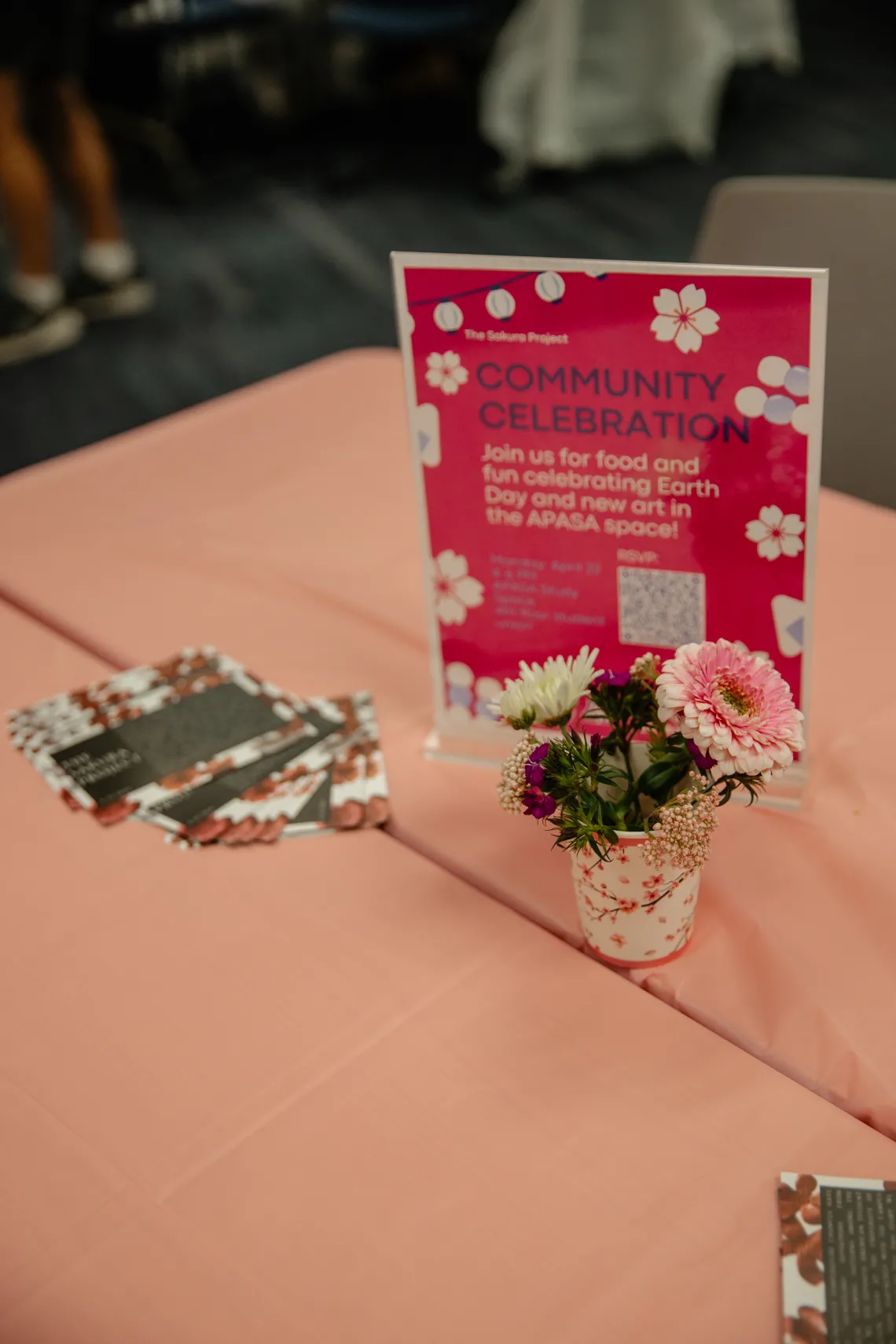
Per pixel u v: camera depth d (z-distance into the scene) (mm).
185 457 1571
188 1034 861
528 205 4090
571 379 928
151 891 976
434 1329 685
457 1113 794
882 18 5406
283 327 3627
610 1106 790
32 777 1095
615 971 884
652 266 864
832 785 1013
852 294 1567
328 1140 785
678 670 772
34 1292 718
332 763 1078
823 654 1148
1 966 923
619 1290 693
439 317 938
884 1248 693
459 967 892
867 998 842
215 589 1322
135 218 4305
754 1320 674
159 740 1115
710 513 943
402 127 4719
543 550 1007
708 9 4027
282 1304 703
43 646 1264
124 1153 788
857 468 1611
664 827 770
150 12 3932
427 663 1200
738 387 886
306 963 906
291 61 4586
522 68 3949
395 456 1539
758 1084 796
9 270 3945
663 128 4242
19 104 3311
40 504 1499
